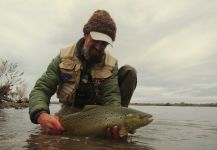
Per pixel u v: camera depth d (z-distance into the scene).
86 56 1.24
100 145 0.92
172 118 2.44
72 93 1.26
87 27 1.20
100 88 1.29
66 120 1.10
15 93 5.20
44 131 1.20
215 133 1.35
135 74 1.34
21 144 0.91
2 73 4.59
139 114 1.07
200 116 2.81
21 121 1.78
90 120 1.07
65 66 1.24
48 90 1.23
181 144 1.02
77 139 1.01
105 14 1.20
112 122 1.05
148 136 1.21
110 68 1.28
